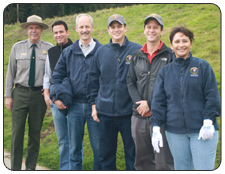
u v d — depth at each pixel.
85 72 3.58
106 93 3.38
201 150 2.69
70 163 3.75
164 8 10.70
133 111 3.28
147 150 3.29
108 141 3.45
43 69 4.23
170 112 2.82
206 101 2.72
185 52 2.80
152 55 3.14
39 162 4.73
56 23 4.04
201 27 8.08
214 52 6.92
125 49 3.36
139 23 9.82
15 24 13.65
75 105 3.64
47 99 4.03
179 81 2.80
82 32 3.57
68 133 3.76
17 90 4.18
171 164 3.12
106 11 12.22
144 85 3.14
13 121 4.20
